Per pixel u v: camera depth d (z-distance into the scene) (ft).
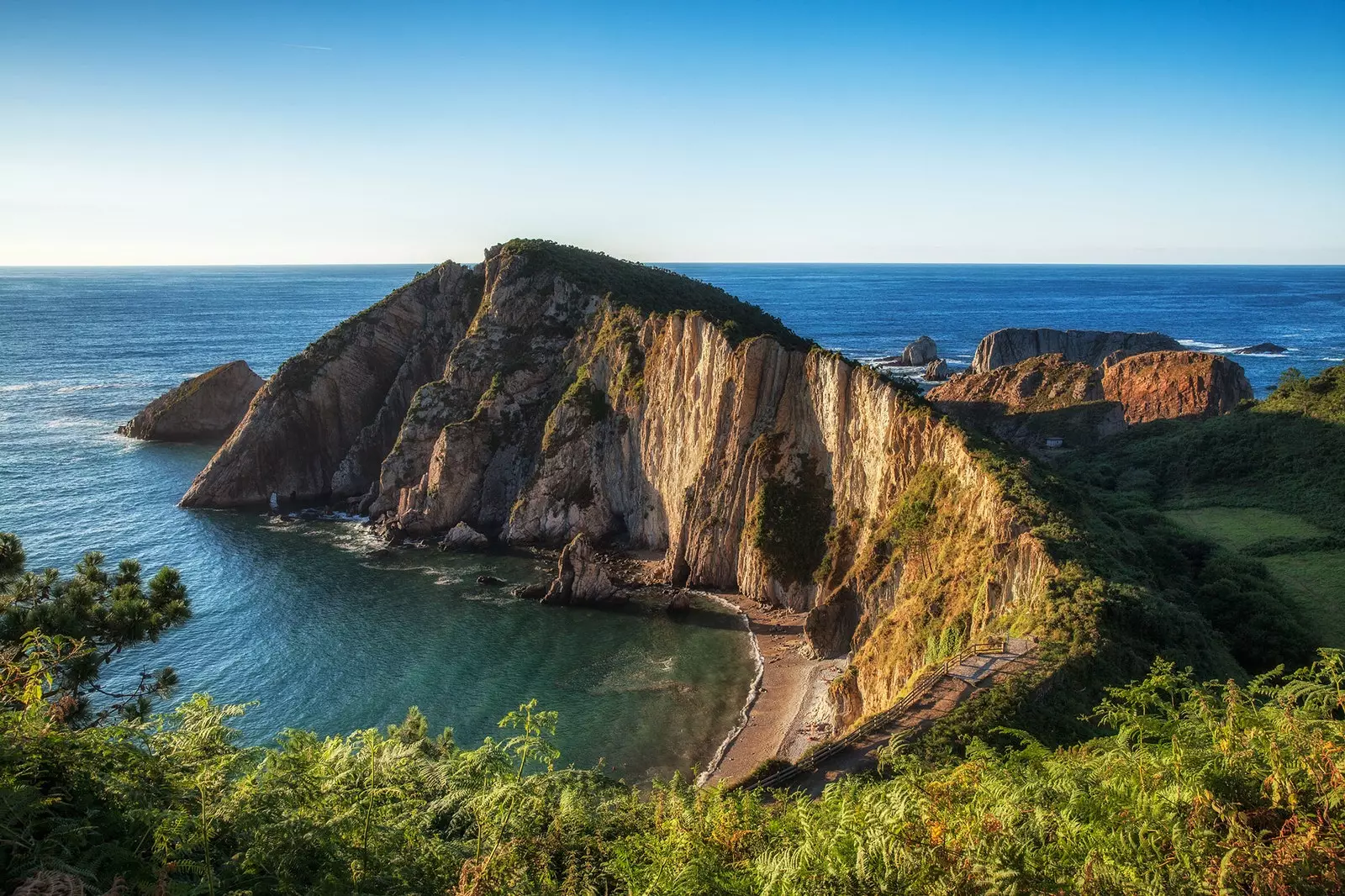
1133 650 121.08
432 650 206.90
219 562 265.54
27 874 33.58
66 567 254.47
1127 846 33.37
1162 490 258.16
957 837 34.01
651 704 181.57
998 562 155.33
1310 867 29.43
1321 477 223.51
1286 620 145.38
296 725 172.04
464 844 49.06
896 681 156.97
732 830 45.47
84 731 43.32
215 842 40.60
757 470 250.57
